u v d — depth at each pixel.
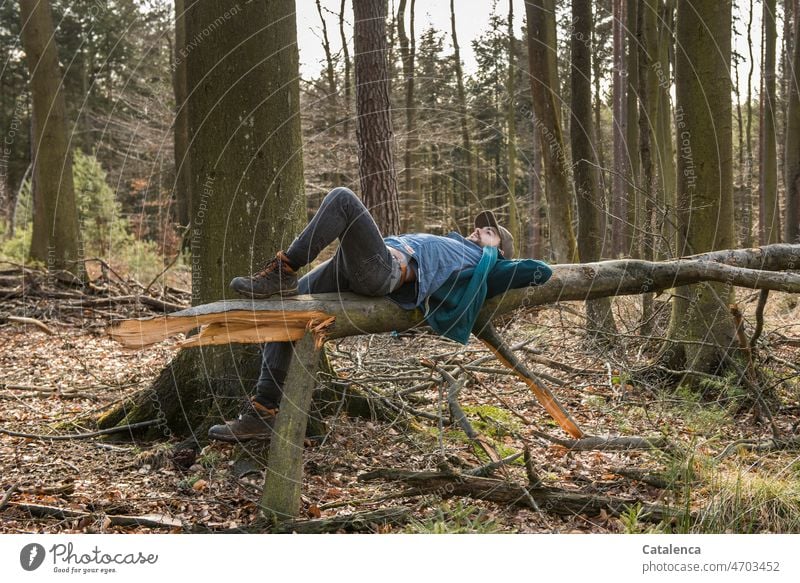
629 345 6.18
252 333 3.05
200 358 4.28
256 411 3.47
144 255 12.92
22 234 13.59
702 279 3.88
